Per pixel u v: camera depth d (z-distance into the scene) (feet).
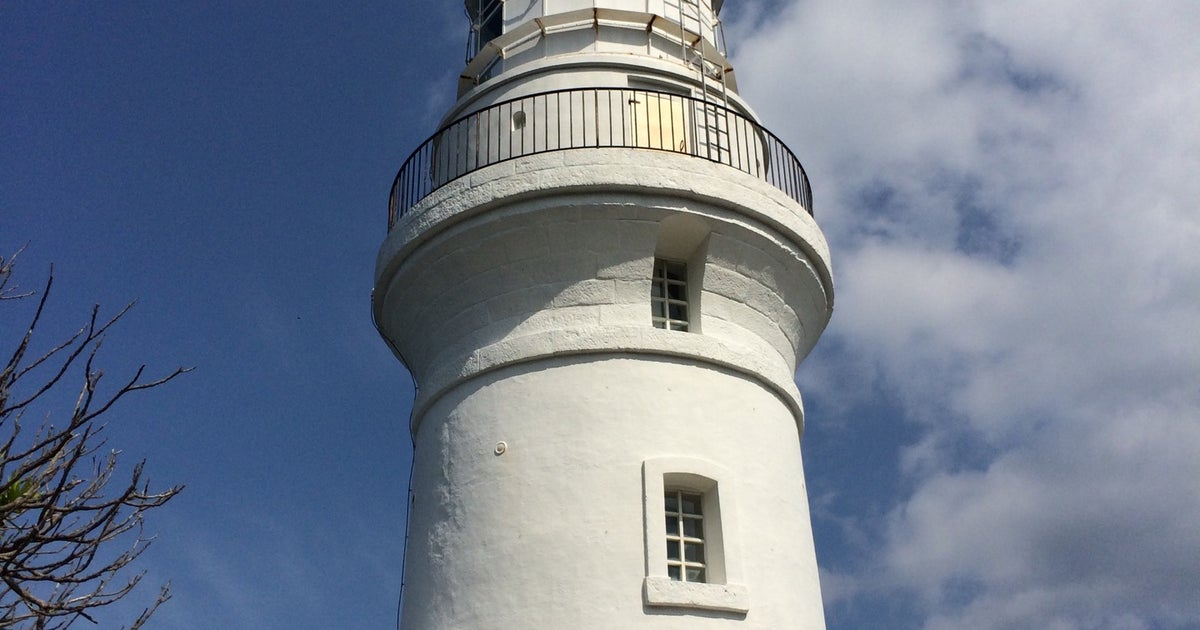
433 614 49.49
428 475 53.72
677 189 52.16
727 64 64.13
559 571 47.42
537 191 52.01
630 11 61.57
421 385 57.41
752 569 48.88
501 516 49.42
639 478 49.11
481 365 52.85
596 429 50.14
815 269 57.16
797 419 57.52
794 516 52.11
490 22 66.90
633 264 52.80
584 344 51.62
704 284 54.08
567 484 49.16
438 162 60.34
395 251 55.72
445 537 50.78
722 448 50.90
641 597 46.68
